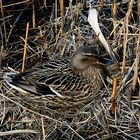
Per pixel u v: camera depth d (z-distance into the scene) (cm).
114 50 1082
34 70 1021
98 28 1065
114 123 995
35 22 1169
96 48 1092
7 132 966
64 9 1138
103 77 1027
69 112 1028
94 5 1150
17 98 1022
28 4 1179
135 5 1155
